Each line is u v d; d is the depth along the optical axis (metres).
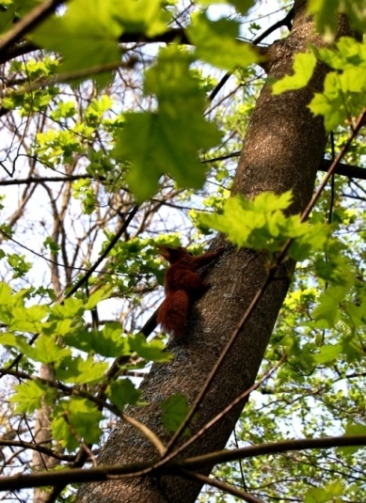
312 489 2.36
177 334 3.26
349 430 2.46
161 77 1.17
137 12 1.10
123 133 1.21
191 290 3.48
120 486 2.71
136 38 1.19
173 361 3.14
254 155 3.85
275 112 4.02
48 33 1.10
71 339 2.01
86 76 1.15
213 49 1.16
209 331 3.21
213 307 3.31
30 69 5.47
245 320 1.98
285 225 1.82
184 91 1.18
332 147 4.14
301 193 3.72
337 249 1.89
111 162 5.74
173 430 2.22
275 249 1.87
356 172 5.26
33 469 5.97
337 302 2.37
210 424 2.04
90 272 5.61
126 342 2.01
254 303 1.95
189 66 1.18
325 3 1.37
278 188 3.64
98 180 5.63
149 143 1.22
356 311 2.45
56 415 2.06
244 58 1.17
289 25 5.89
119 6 1.09
